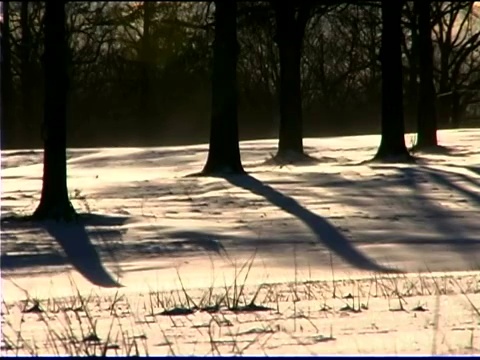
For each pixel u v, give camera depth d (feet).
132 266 165.17
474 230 199.52
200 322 103.65
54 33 223.92
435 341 88.84
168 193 269.64
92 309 116.16
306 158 361.71
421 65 391.86
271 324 101.19
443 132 491.31
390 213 224.33
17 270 163.12
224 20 307.58
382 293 124.88
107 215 228.43
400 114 340.18
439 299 117.60
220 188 275.18
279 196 255.09
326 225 207.72
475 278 139.54
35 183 321.32
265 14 401.90
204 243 187.93
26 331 100.68
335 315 106.83
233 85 310.24
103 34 645.10
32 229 209.67
